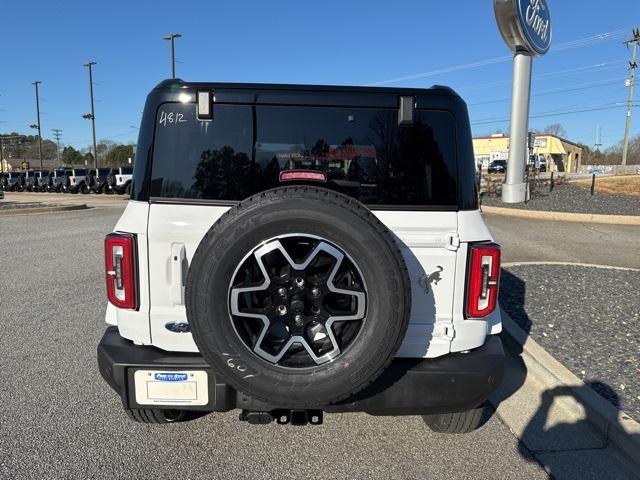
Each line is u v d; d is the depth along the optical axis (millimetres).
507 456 3078
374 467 2955
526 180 18500
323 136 2715
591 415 3416
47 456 2996
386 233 2330
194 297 2316
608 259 9391
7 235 12672
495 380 2652
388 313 2301
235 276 2320
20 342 4898
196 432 3301
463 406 2633
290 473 2887
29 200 29812
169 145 2684
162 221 2613
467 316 2686
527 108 17172
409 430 3379
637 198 18312
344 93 2703
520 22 15828
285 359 2387
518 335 4816
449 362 2658
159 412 3102
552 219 15109
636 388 3777
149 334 2658
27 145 118812
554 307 5848
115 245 2625
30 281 7469
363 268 2311
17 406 3607
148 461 2971
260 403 2525
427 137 2721
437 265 2660
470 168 2744
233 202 2662
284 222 2289
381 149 2719
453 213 2680
